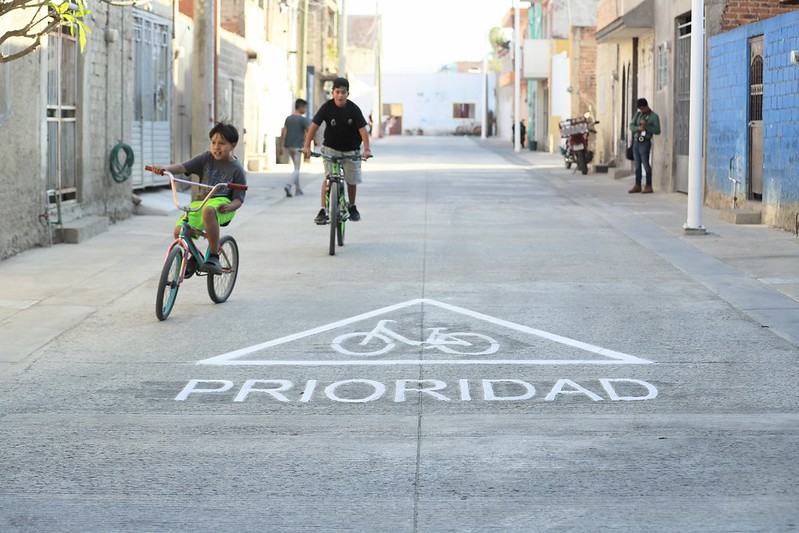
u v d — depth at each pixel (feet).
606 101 138.92
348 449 25.29
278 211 80.94
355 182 59.67
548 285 47.85
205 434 26.55
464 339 37.32
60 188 65.82
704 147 82.17
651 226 69.56
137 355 35.22
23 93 57.77
